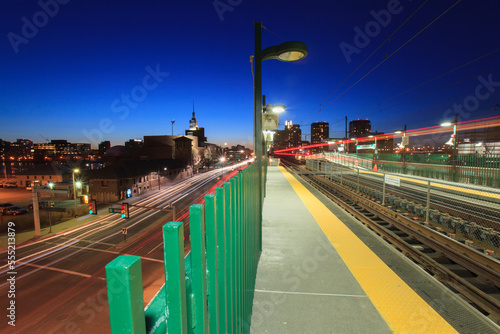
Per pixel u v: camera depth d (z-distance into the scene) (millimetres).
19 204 42125
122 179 44500
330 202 9516
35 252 22641
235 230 1729
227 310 1467
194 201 43469
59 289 16500
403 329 2574
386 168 27516
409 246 5371
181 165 74625
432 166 21453
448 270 4281
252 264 3061
